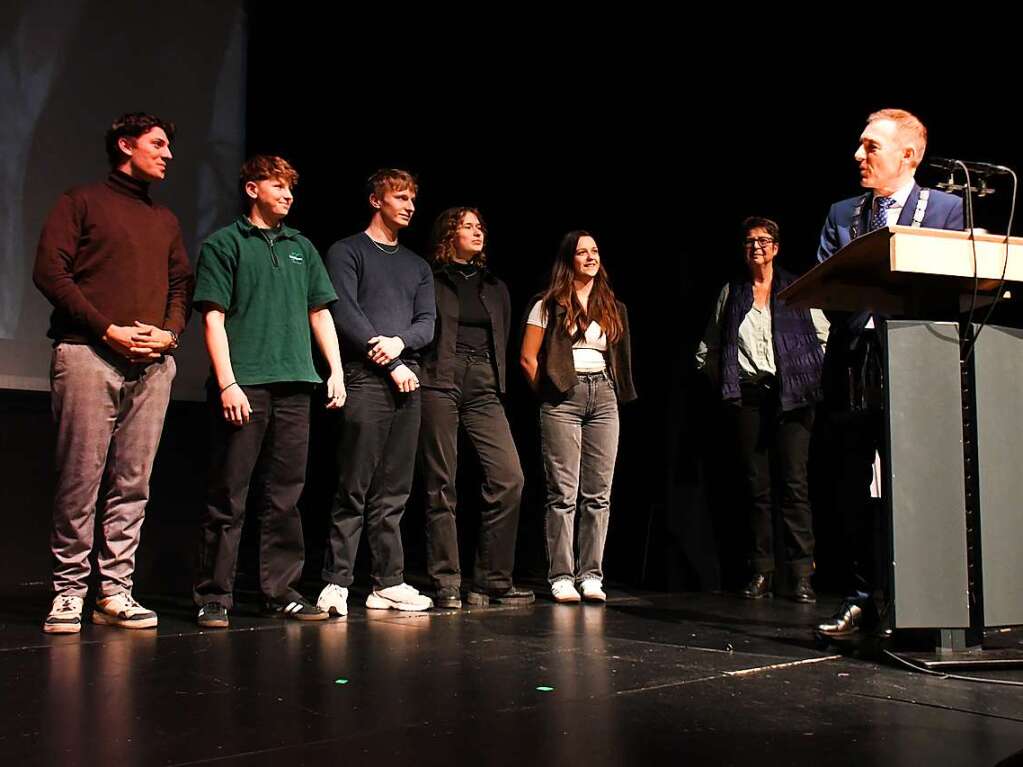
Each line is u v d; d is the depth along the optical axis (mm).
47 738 1564
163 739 1562
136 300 2643
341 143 4684
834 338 2525
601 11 4059
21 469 3594
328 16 4656
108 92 4008
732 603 3400
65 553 2594
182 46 4238
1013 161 3145
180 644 2400
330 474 4648
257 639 2484
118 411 2682
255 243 2891
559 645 2438
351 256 3104
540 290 3639
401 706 1781
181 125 4219
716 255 3926
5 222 3709
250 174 2926
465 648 2385
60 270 2547
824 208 3701
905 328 2131
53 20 3873
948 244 1962
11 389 3633
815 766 1438
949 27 3285
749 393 3688
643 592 3717
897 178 2430
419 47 4512
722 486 3855
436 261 3363
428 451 3217
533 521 4184
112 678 2002
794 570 3523
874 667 2152
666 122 3941
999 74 3160
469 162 4430
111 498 2701
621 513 4078
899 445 2111
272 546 2920
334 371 2971
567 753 1496
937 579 2105
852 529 2490
